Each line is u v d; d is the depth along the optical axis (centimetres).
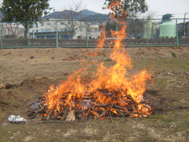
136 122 412
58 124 410
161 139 338
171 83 748
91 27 1881
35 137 353
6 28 1898
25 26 1903
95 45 1880
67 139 344
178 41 1919
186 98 563
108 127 388
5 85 757
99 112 475
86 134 361
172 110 480
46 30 1991
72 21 1898
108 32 1877
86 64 1335
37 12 2189
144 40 1892
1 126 400
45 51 1706
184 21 1923
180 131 362
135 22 1886
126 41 1881
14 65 1330
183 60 1414
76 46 1883
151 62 1352
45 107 484
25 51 1700
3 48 1897
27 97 612
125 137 347
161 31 1939
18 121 418
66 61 1491
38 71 1085
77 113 472
